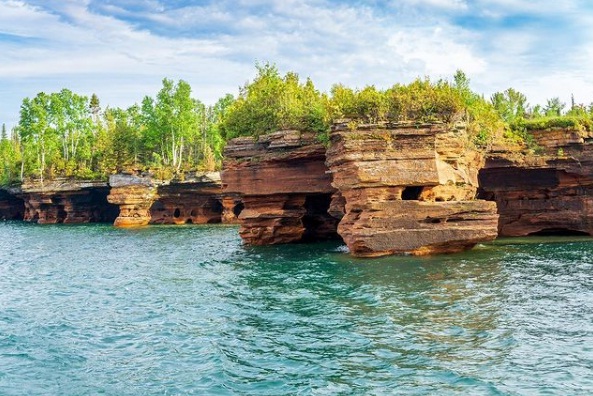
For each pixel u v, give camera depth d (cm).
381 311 2420
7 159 14125
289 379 1698
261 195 5075
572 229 5250
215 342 2084
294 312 2472
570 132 5141
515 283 2933
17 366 1900
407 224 3866
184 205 9694
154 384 1709
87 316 2578
